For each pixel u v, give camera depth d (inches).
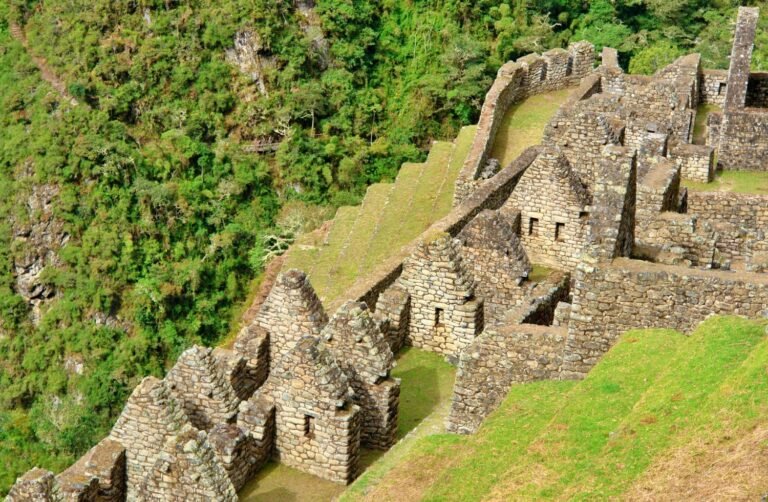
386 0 4606.3
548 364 1209.4
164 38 4692.4
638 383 1063.0
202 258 4227.4
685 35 3747.5
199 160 4471.0
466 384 1245.1
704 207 1716.3
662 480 884.6
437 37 4517.7
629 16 3944.4
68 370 4052.7
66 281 4210.1
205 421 1275.8
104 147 4407.0
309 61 4643.2
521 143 2682.1
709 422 925.8
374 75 4591.5
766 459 843.4
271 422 1240.8
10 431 3673.7
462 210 1905.8
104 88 4596.5
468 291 1448.1
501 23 4237.2
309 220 4264.3
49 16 4783.5
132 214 4328.3
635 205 1314.0
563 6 4175.7
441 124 4389.8
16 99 4611.2
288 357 1225.4
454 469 1043.9
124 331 4106.8
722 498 820.6
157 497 1127.0
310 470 1238.3
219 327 4067.4
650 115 2253.9
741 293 1129.4
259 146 4544.8
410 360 1454.2
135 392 1232.2
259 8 4653.1
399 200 2687.0
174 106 4611.2
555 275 1605.6
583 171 1836.9
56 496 1099.3
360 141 4453.7
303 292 1366.9
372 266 2391.7
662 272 1151.6
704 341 1059.9
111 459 1224.2
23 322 4244.6
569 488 940.6
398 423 1321.4
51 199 4357.8
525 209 1704.0
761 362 957.2
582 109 2114.9
